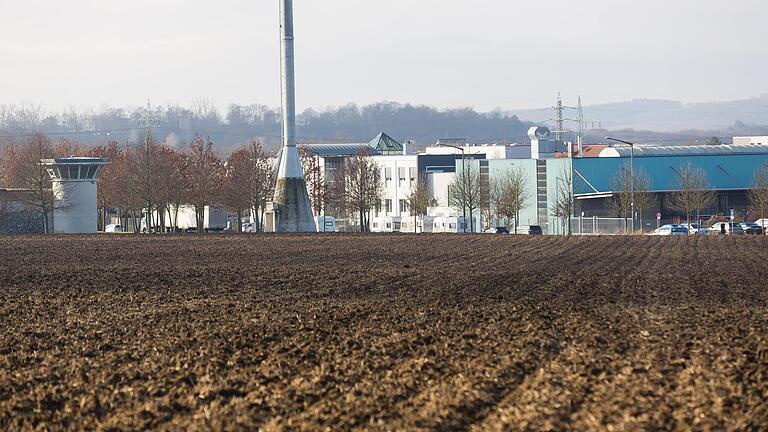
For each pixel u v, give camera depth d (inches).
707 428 1496.1
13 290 3644.2
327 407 1649.9
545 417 1571.1
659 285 3720.5
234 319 2758.4
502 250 5984.3
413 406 1654.8
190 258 5275.6
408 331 2480.3
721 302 3134.8
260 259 5191.9
